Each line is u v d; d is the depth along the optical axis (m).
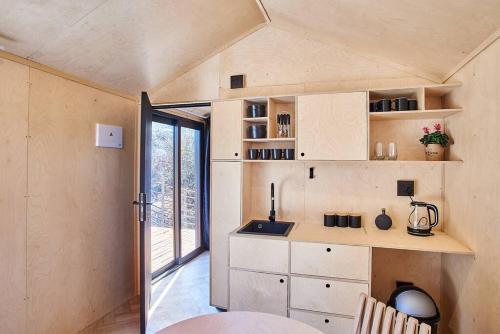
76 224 2.52
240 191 2.85
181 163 4.23
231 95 3.05
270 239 2.38
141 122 2.60
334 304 2.25
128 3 2.02
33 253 2.15
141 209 2.57
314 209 2.88
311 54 2.84
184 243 4.41
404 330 1.20
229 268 2.48
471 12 1.53
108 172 2.87
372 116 2.48
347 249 2.23
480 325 1.85
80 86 2.55
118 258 3.02
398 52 2.37
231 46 3.06
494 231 1.71
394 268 2.65
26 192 2.09
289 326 1.35
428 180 2.59
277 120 2.90
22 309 2.07
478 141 1.90
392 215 2.68
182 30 2.53
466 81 2.08
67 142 2.42
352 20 2.16
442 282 2.53
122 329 2.61
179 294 3.25
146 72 2.88
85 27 2.06
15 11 1.74
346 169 2.79
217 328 1.33
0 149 1.92
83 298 2.59
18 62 2.04
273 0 2.38
